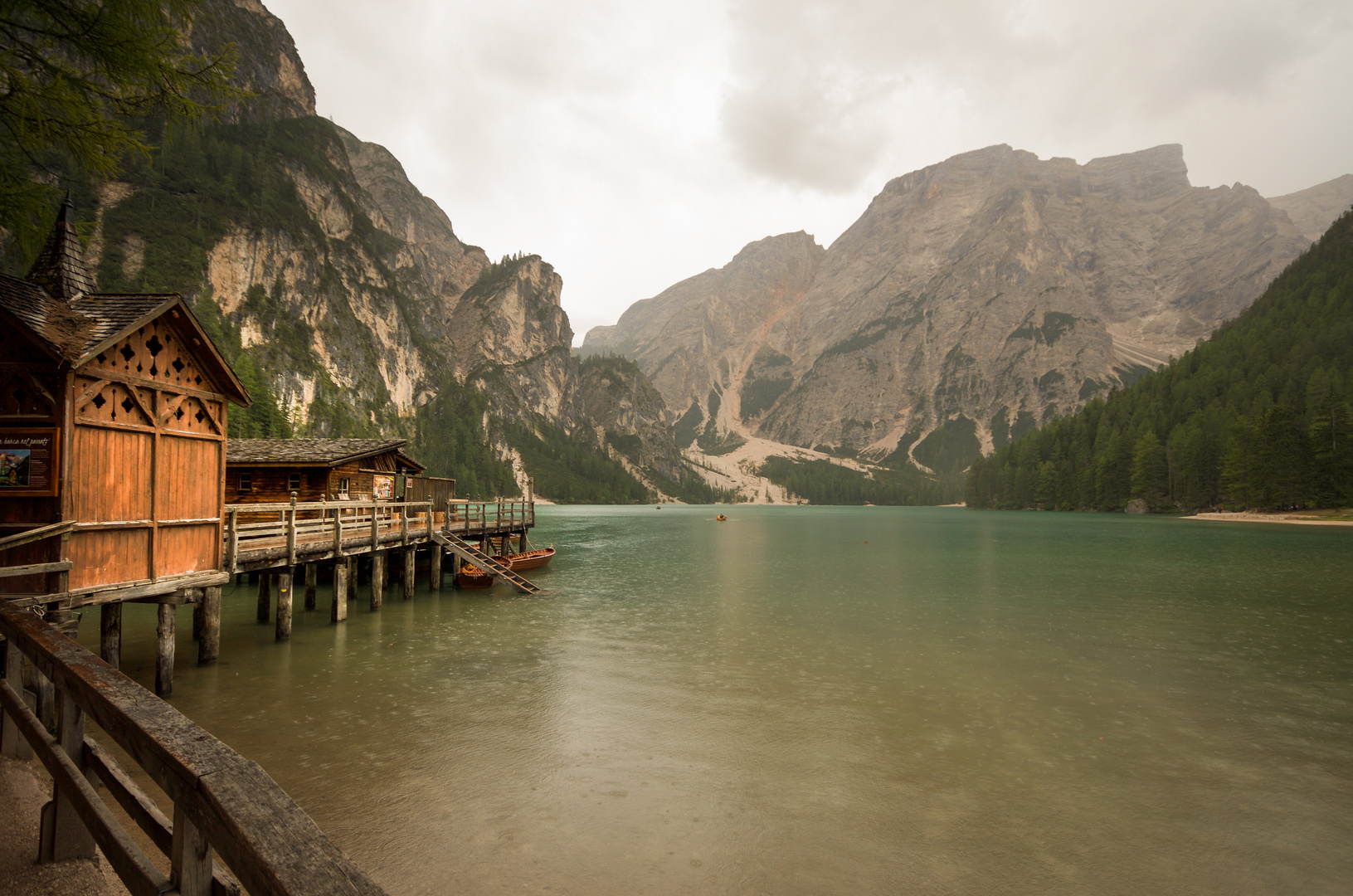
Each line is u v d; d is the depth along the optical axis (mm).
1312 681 18531
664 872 9109
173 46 9305
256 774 2914
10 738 7148
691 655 20922
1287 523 105188
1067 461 179250
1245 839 10227
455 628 24422
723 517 142375
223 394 16906
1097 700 16781
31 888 4793
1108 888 8992
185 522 15672
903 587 37562
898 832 10305
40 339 11812
